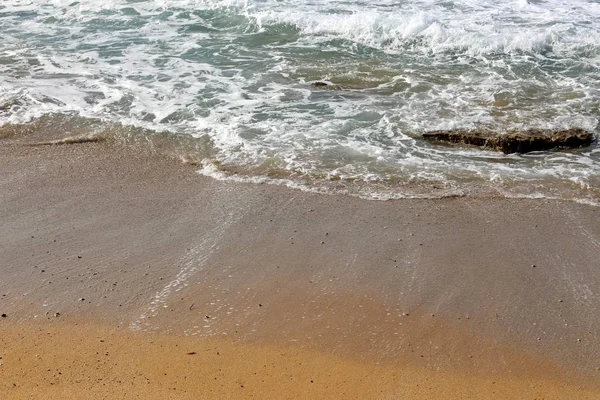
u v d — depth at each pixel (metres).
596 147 8.85
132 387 4.81
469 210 7.43
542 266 6.40
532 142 8.76
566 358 5.20
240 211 7.37
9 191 7.77
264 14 14.12
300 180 8.03
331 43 12.95
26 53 12.29
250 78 11.20
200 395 4.74
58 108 9.93
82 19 14.40
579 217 7.27
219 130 9.26
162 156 8.65
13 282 6.08
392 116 9.68
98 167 8.38
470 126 9.27
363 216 7.29
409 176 8.14
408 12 14.52
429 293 5.99
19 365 5.04
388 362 5.13
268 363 5.10
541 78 11.16
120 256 6.50
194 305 5.79
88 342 5.32
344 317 5.66
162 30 13.70
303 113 9.81
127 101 10.21
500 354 5.24
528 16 14.30
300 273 6.27
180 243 6.73
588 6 15.09
